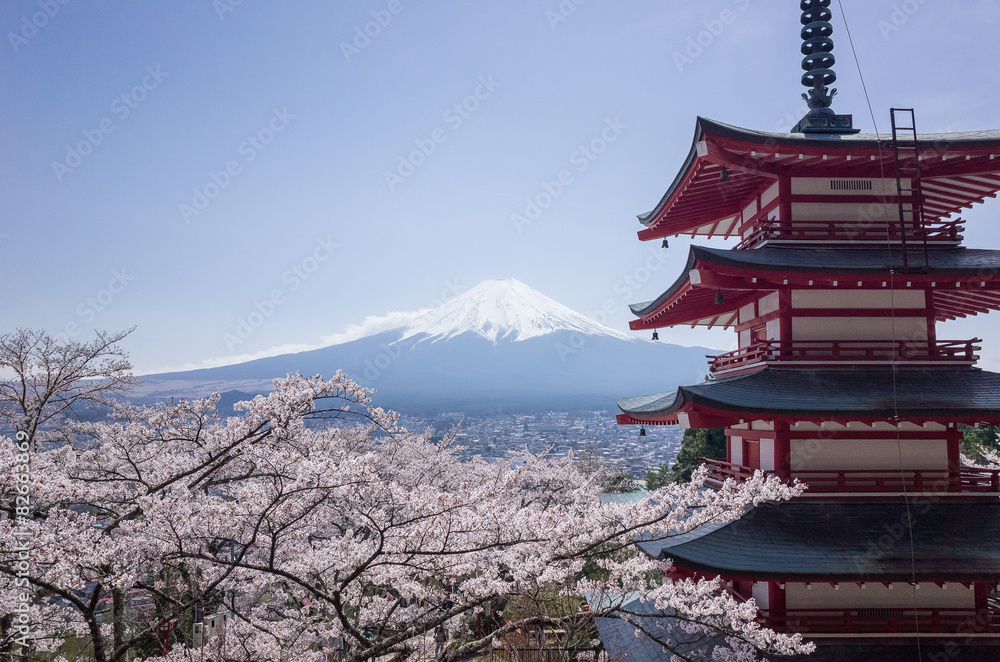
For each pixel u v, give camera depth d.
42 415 14.60
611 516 11.90
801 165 16.97
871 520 15.02
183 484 10.51
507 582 11.09
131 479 12.55
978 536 14.59
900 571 13.56
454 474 30.97
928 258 16.36
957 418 14.90
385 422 11.52
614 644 17.52
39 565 9.41
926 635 14.56
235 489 13.88
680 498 11.42
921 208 15.91
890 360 16.03
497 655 14.68
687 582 12.20
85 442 17.05
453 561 11.40
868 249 16.95
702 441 40.69
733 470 18.05
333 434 14.52
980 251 16.94
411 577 13.29
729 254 15.96
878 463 15.69
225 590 12.75
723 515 11.82
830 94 18.98
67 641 18.17
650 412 17.23
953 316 19.80
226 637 12.40
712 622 12.64
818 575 13.52
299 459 10.30
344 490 9.54
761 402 14.76
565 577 12.32
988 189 17.84
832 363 16.08
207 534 10.06
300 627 12.15
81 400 15.54
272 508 9.58
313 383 11.19
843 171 17.16
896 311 16.31
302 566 10.76
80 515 9.41
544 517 10.70
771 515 15.17
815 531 14.75
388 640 10.37
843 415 14.56
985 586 14.93
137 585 9.81
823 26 19.05
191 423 14.56
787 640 11.95
